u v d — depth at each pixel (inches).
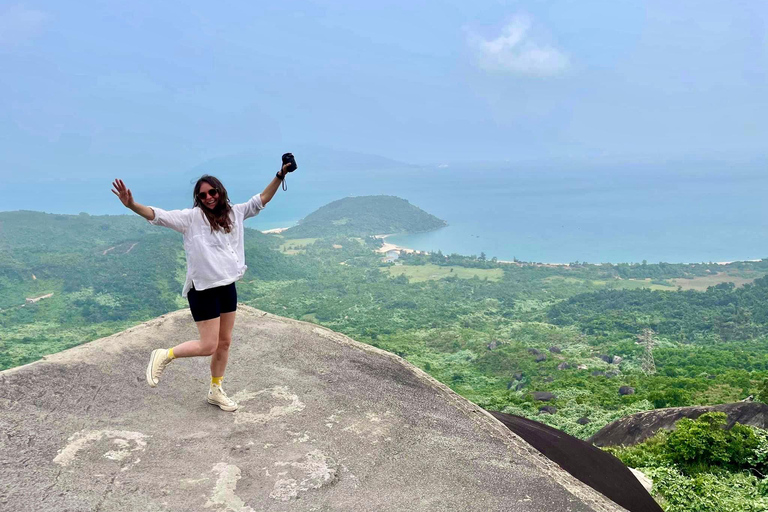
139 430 132.0
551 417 1603.1
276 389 158.6
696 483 372.8
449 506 113.3
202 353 139.5
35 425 127.7
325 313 5570.9
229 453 125.2
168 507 105.0
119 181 124.0
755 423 574.9
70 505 102.6
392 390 162.7
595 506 118.2
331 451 129.2
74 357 162.2
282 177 145.8
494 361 3284.9
